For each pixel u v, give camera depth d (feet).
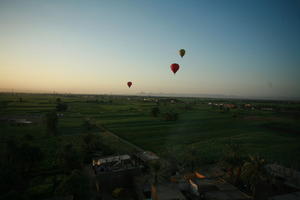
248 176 75.41
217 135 207.31
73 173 72.02
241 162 89.25
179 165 109.91
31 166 101.09
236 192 75.56
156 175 80.18
